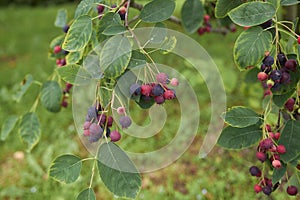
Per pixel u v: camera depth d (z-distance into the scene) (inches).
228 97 61.8
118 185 22.4
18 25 140.4
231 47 77.0
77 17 24.4
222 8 25.9
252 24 23.0
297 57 23.6
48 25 135.4
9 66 95.2
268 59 23.5
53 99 31.0
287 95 25.3
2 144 60.1
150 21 23.8
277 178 25.3
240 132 26.2
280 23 23.8
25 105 70.4
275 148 24.8
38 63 93.9
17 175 52.2
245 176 45.1
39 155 56.2
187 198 43.0
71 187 46.4
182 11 30.8
